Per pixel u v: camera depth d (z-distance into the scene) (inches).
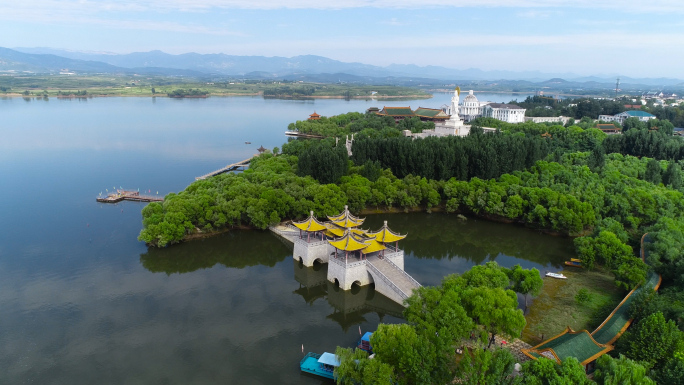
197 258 4867.1
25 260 4665.4
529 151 7116.1
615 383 2121.1
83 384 2832.2
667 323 2581.2
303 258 4628.4
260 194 5556.1
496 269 3467.0
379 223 5969.5
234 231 5502.0
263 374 2933.1
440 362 2484.0
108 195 6978.4
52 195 7062.0
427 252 5078.7
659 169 6673.2
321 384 2839.6
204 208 5270.7
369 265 4067.4
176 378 2888.8
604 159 7406.5
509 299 2952.8
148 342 3275.1
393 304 3828.7
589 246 4234.7
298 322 3597.4
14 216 6043.3
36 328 3432.6
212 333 3403.1
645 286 3250.5
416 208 6501.0
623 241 4576.8
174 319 3597.4
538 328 3304.6
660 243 4001.0
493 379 2274.9
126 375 2918.3
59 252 4886.8
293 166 7111.2
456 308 2822.3
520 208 5629.9
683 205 5319.9
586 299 3649.1
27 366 2999.5
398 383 2469.2
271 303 3907.5
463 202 6171.3
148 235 4830.2
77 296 3944.4
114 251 4953.3
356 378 2486.5
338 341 3326.8
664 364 2433.6
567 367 2203.5
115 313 3671.3
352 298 3986.2
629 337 2669.8
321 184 6412.4
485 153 6569.9
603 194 5654.5
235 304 3870.6
